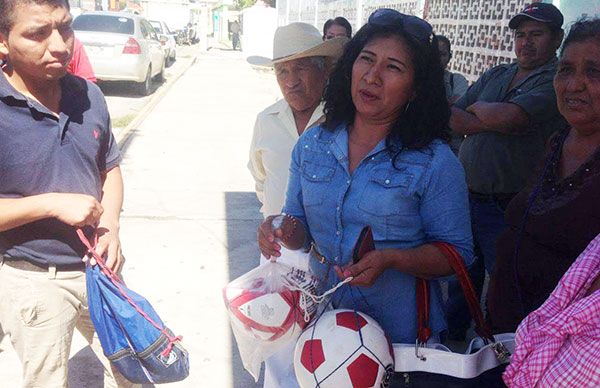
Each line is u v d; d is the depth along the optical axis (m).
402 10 6.87
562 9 3.54
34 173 2.00
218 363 3.40
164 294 4.15
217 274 4.52
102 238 2.13
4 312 2.14
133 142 8.55
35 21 1.82
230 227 5.50
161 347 2.02
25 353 2.16
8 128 1.94
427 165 1.80
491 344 1.80
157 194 6.34
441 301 2.04
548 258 2.08
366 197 1.85
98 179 2.21
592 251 1.51
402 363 1.83
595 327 1.37
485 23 4.63
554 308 1.52
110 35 12.32
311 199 1.98
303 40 2.63
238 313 1.91
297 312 1.88
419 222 1.87
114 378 2.42
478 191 3.42
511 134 3.22
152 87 14.85
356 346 1.75
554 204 2.07
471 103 3.69
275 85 16.41
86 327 2.35
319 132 2.03
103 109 2.21
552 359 1.44
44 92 2.00
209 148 8.45
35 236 2.06
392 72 1.78
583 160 2.07
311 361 1.79
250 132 9.71
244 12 27.53
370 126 1.90
